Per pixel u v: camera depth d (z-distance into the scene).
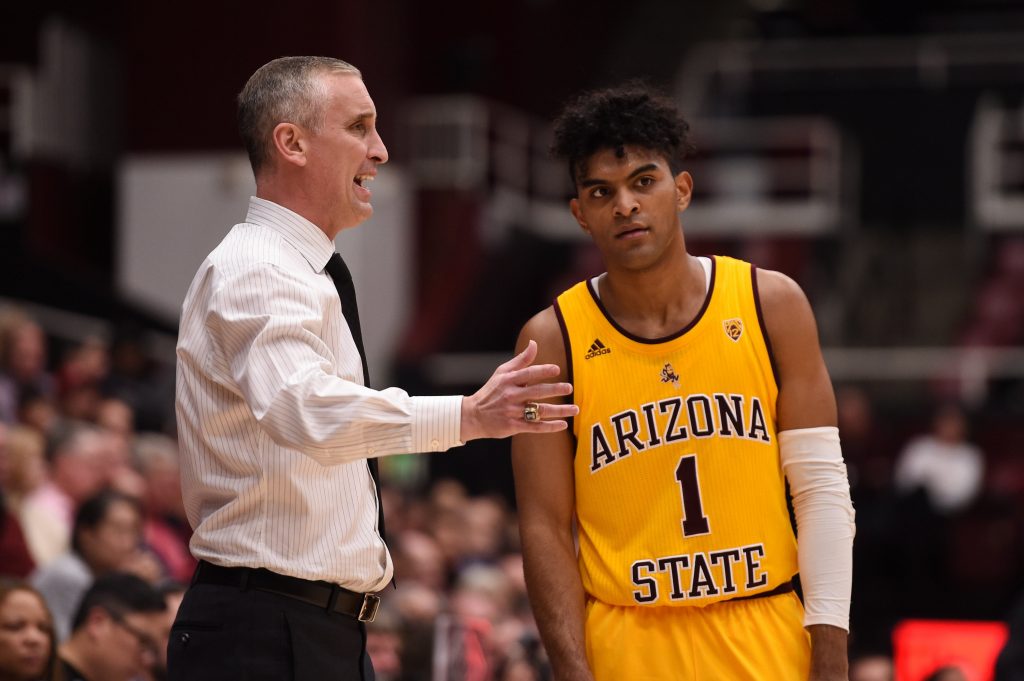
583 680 7.18
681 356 7.35
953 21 41.31
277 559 6.84
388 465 25.38
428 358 30.73
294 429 6.43
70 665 9.73
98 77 31.64
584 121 7.23
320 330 6.82
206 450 6.97
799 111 38.25
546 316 7.55
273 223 7.12
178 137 28.83
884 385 29.98
